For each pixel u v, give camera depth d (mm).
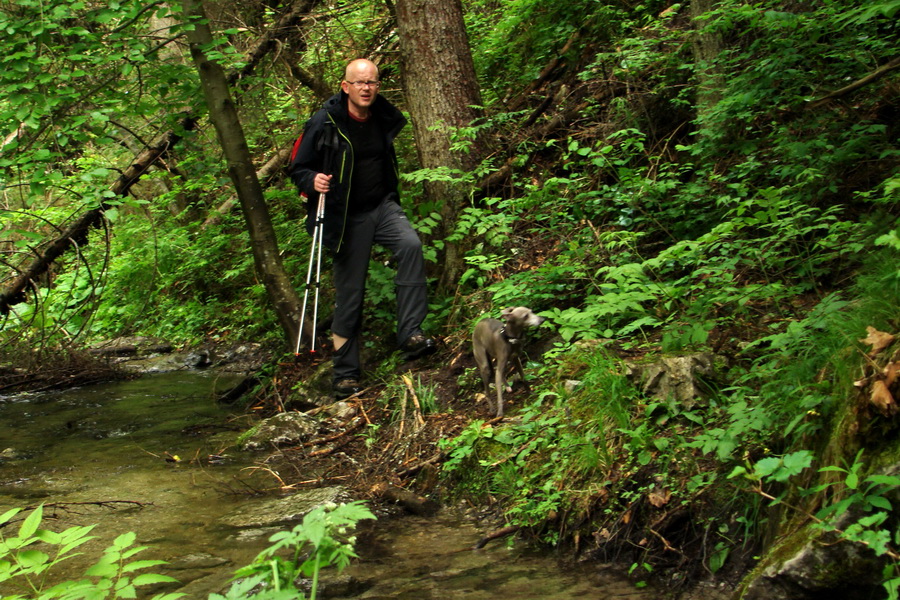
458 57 6785
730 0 5301
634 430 3529
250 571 1896
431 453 4418
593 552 3240
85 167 9328
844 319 3117
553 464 3734
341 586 3014
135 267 11039
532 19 8562
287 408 6039
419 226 5848
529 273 5332
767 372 3451
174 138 7848
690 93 6277
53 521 3941
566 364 4348
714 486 3150
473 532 3604
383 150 5465
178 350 9680
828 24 5152
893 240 2588
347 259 5508
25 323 8617
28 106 5465
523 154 6789
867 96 5188
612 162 5785
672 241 5336
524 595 2889
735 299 3920
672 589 2881
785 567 2400
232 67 7672
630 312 4543
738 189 4785
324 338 6668
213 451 5250
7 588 3025
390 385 5316
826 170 4805
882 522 2262
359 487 4273
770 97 5121
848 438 2510
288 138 9141
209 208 11055
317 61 8945
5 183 6043
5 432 6152
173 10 5973
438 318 5945
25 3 5387
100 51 6078
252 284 9758
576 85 7547
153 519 3924
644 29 7270
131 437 5801
